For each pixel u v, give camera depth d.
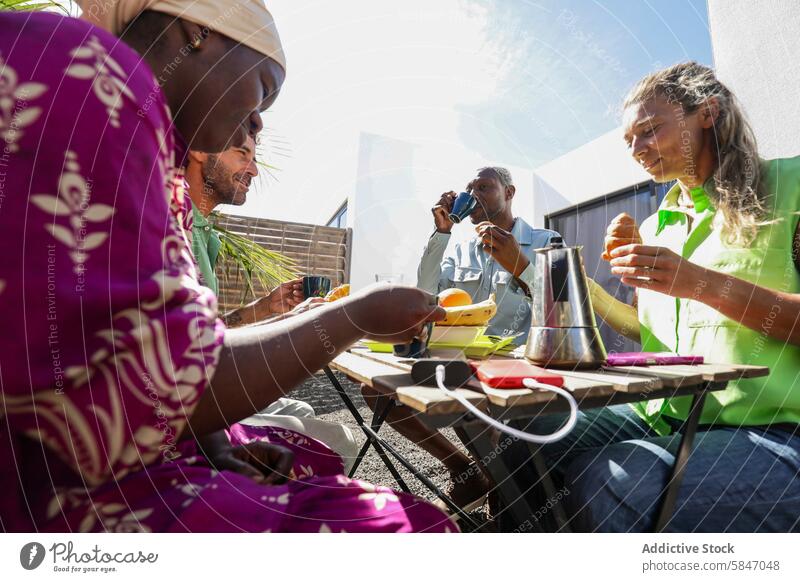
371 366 0.81
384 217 3.57
